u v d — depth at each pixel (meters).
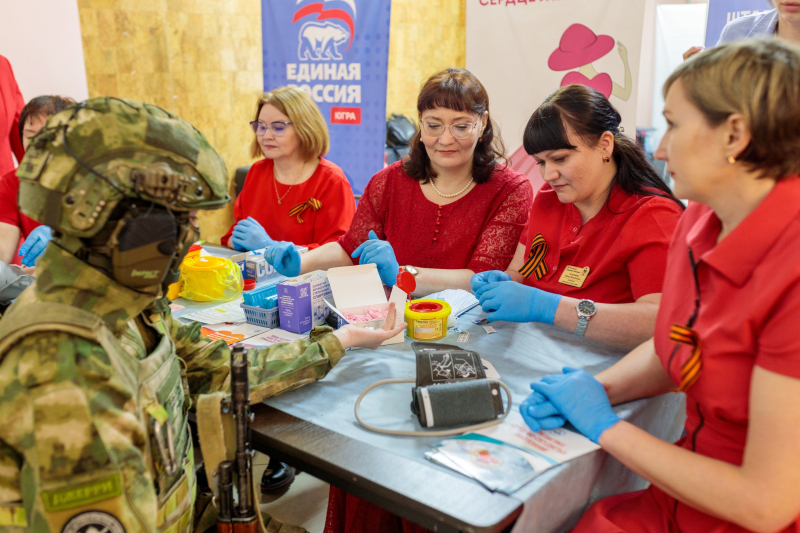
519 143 3.46
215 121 4.96
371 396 1.24
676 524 1.02
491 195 2.11
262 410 1.20
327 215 2.86
